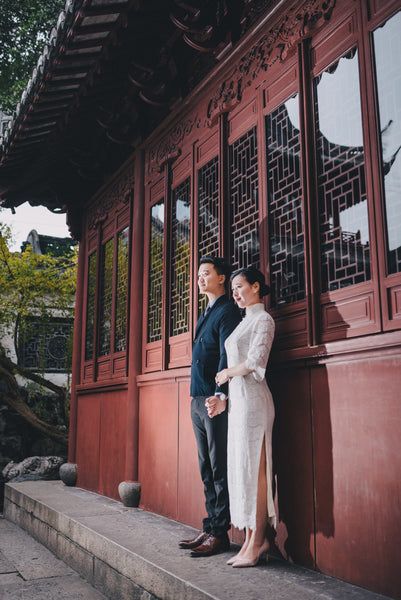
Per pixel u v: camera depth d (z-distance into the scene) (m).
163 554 3.28
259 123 3.86
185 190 4.92
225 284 3.95
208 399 3.21
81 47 4.62
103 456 6.08
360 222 2.98
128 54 4.95
